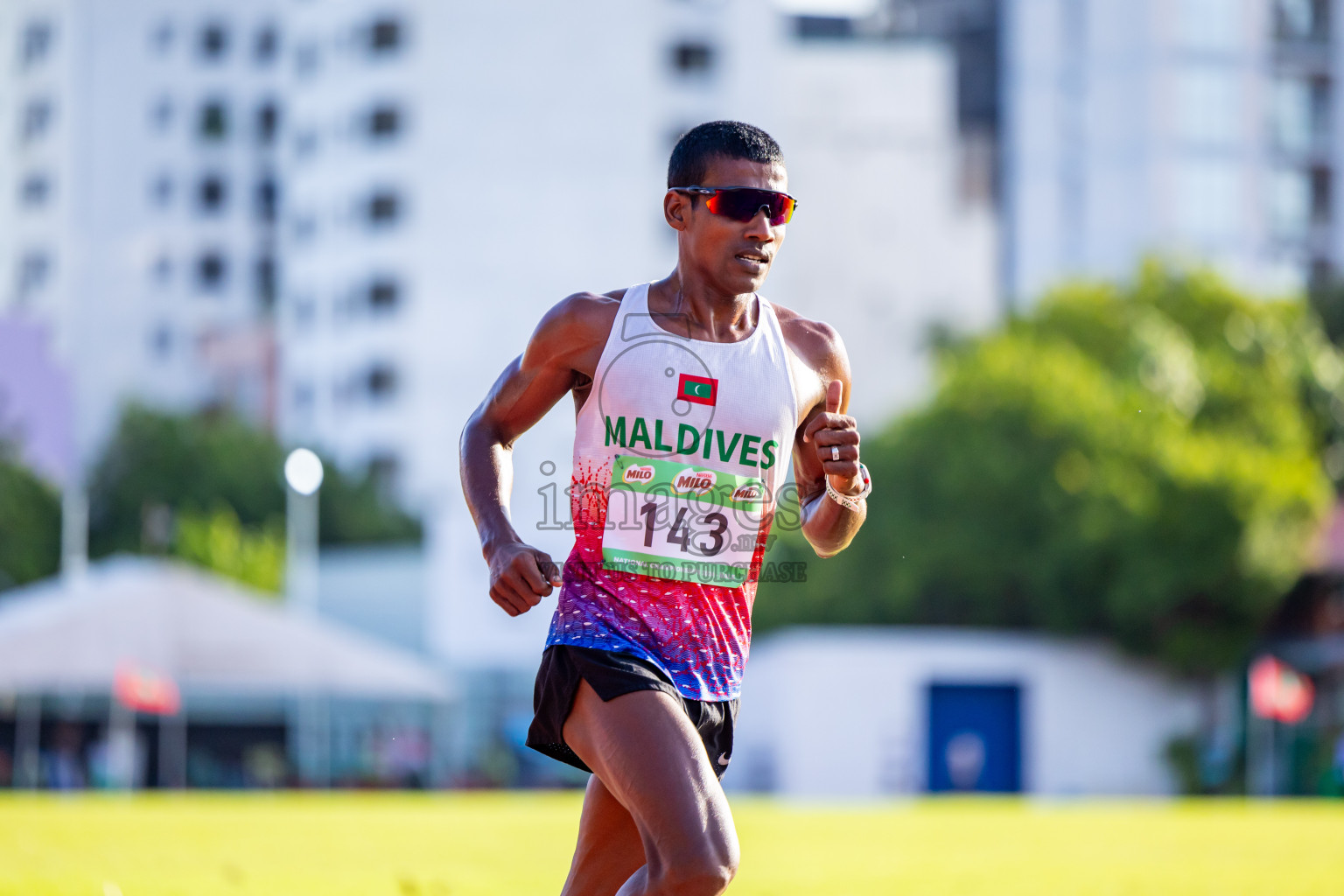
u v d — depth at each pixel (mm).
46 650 65000
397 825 36812
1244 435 122938
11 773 101000
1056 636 111250
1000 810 55938
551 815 44062
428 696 75062
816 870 24906
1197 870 24859
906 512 116500
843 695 104438
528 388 10984
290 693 122812
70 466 155000
